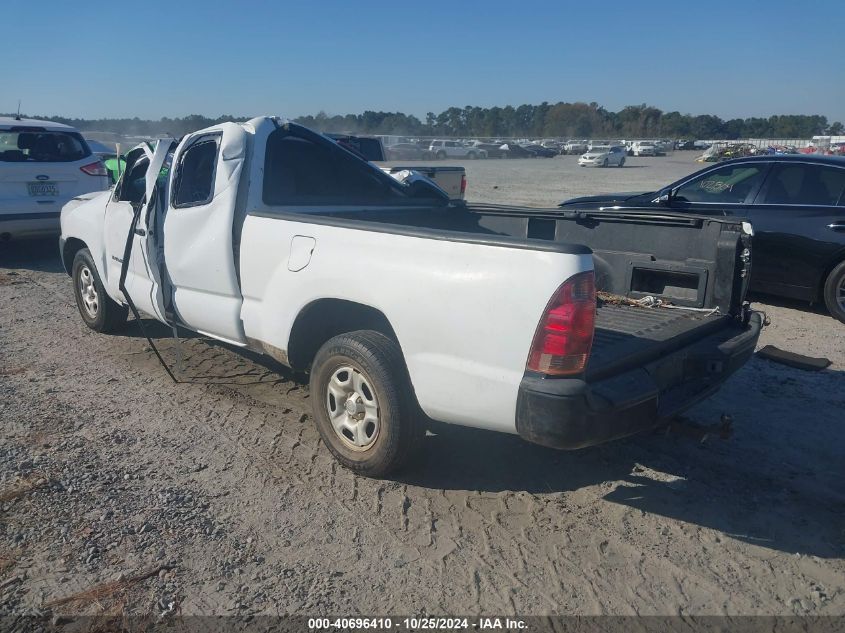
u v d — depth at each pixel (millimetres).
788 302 8695
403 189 6109
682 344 4199
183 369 6062
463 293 3551
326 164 5664
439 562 3488
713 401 5457
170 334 7031
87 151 10938
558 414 3301
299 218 4402
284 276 4438
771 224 7961
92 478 4211
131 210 5938
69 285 9328
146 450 4582
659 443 4750
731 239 4637
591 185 28750
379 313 4270
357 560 3494
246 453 4559
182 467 4367
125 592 3232
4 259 11102
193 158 5398
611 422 3418
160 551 3531
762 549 3625
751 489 4188
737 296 4719
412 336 3760
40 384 5691
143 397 5449
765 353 6477
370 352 3953
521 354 3398
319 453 4570
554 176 35875
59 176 10438
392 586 3311
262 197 4953
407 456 4055
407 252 3795
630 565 3484
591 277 3340
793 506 4016
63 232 7234
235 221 4820
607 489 4172
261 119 5125
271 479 4238
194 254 5078
